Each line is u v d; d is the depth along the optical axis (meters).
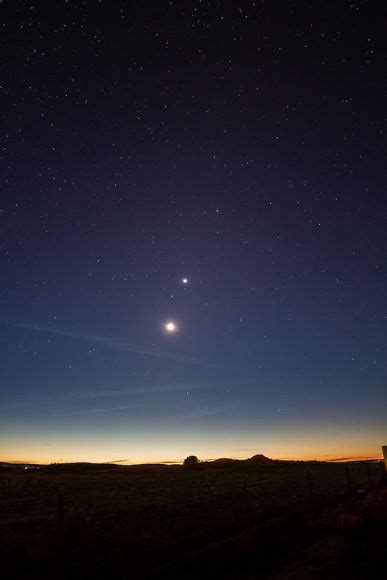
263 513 17.08
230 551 11.38
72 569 9.95
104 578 9.32
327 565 10.15
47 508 19.67
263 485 30.55
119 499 22.84
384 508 16.42
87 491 27.42
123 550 11.73
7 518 16.69
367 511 16.22
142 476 43.75
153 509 18.94
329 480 33.94
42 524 15.30
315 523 15.30
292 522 15.44
